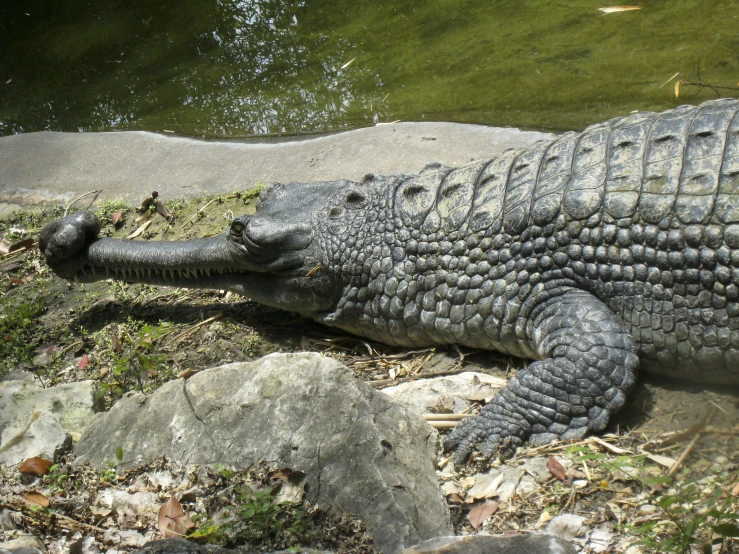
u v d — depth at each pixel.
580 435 3.95
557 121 7.14
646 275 4.03
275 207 5.34
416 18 9.73
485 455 3.88
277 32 10.09
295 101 8.49
